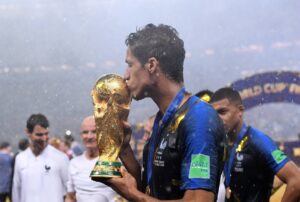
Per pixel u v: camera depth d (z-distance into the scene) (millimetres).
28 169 6078
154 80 2424
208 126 2320
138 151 8883
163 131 2418
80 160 5516
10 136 32594
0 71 33094
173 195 2375
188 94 2447
